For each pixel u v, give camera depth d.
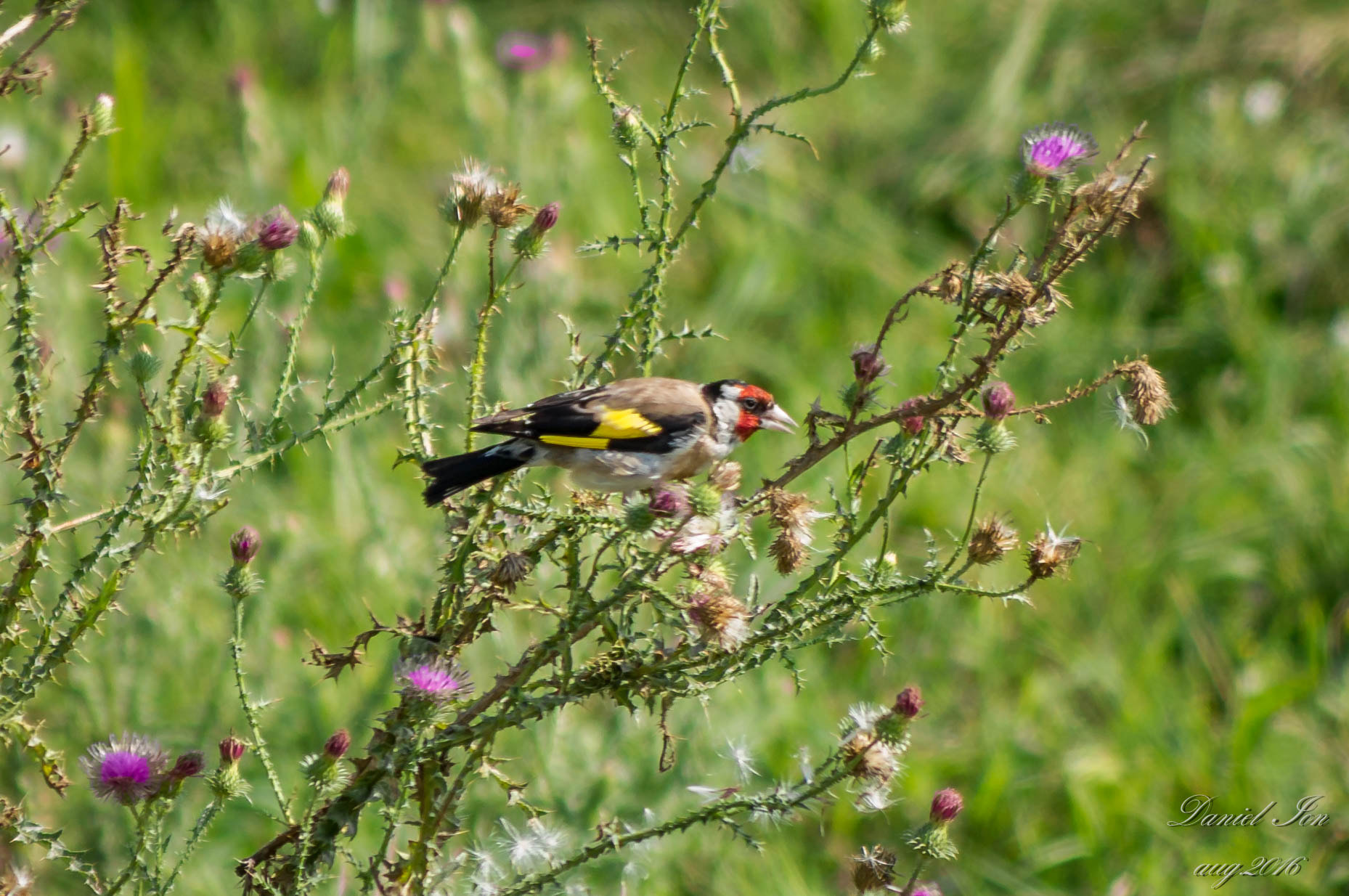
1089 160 6.57
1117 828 11.15
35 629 9.81
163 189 16.23
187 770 6.43
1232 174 16.52
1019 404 14.70
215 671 10.34
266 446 6.85
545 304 12.75
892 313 6.80
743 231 16.38
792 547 6.82
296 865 6.42
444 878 6.78
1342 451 14.12
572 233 15.43
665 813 9.52
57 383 11.05
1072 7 18.53
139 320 6.28
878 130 18.06
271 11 18.61
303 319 6.97
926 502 13.45
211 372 6.70
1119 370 6.75
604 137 17.16
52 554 10.35
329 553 11.48
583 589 6.39
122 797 6.33
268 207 14.51
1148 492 14.05
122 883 6.40
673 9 19.25
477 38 17.94
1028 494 13.66
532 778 9.23
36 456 6.47
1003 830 11.18
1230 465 13.95
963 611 12.53
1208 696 12.48
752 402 9.23
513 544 7.21
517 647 10.52
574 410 8.05
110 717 9.66
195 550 11.02
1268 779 11.45
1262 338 15.06
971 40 19.00
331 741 6.48
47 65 7.02
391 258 15.12
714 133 17.61
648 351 7.61
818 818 11.02
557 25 18.89
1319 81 17.47
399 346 6.89
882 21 7.14
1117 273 16.22
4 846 7.75
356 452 11.13
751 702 10.87
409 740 6.43
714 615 6.25
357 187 16.06
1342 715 11.92
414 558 11.64
